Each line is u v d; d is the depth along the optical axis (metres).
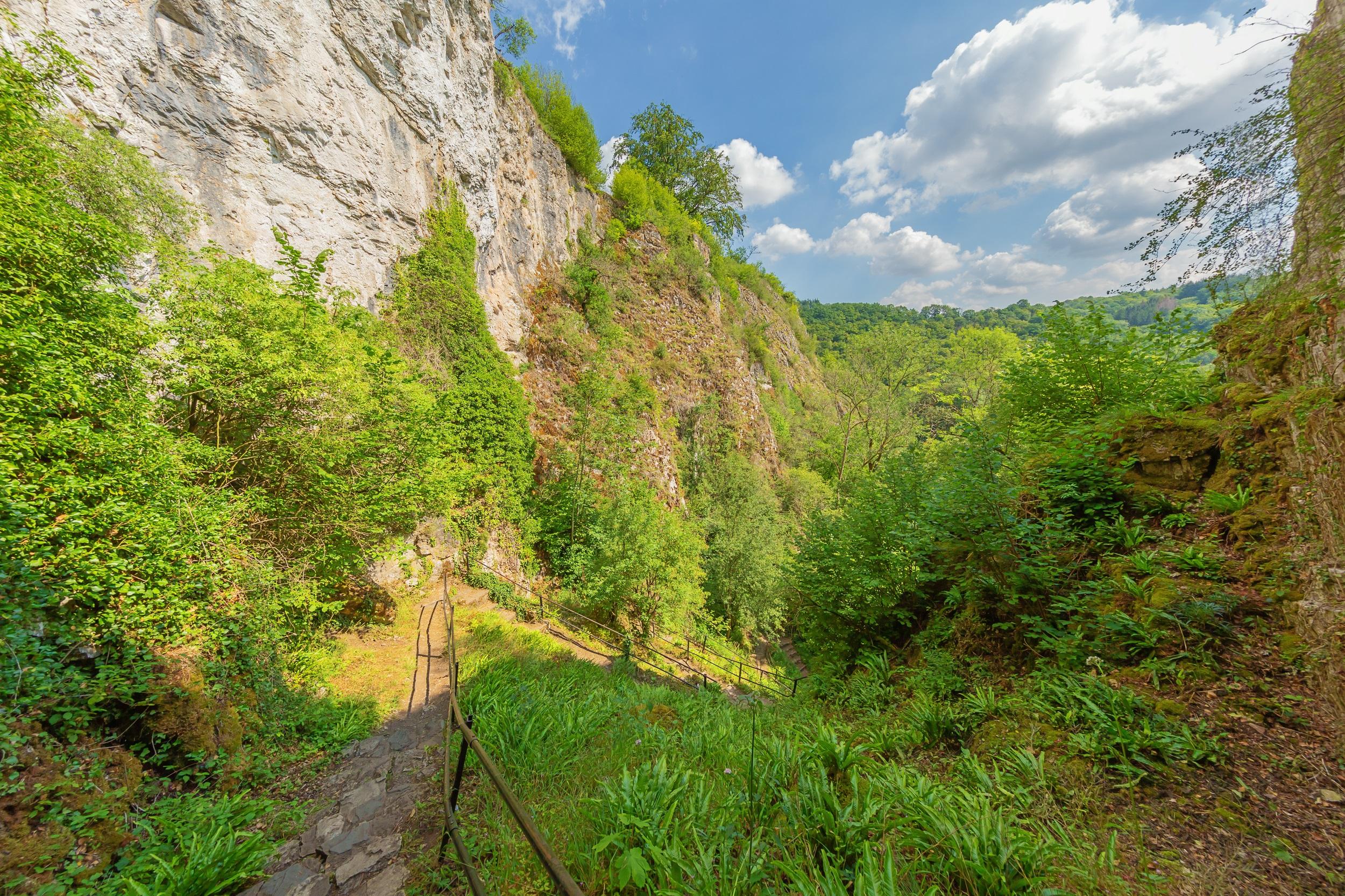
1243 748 3.07
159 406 6.12
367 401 7.81
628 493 15.04
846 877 2.54
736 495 22.69
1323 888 2.24
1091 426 6.53
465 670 7.34
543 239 21.67
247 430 7.14
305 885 3.37
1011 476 5.47
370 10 12.29
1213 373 6.74
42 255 4.43
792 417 35.28
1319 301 4.70
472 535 13.12
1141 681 3.78
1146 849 2.61
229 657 5.36
